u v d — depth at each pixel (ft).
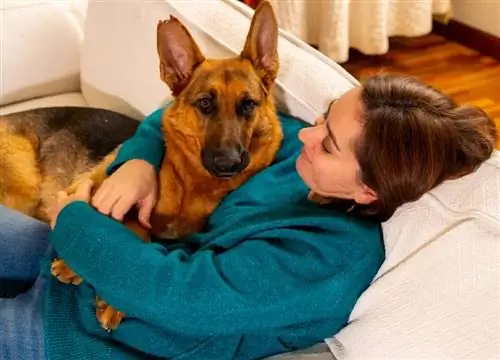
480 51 11.94
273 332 3.80
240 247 3.76
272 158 5.04
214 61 5.09
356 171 3.61
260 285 3.57
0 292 4.44
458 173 3.47
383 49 10.87
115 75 6.43
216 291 3.54
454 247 3.46
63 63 7.12
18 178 6.10
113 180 4.53
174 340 3.89
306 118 5.07
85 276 3.80
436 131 3.35
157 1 5.86
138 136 5.17
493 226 3.36
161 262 3.66
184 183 4.91
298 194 4.24
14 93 6.96
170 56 5.08
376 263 3.82
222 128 4.81
